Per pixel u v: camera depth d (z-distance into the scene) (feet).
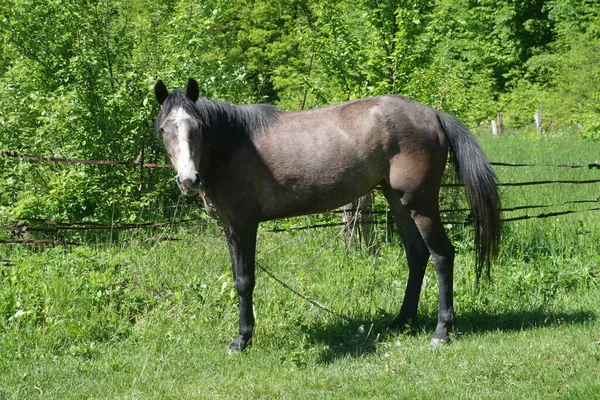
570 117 80.02
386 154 18.40
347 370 16.94
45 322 19.52
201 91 28.32
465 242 26.05
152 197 29.66
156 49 31.50
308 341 18.81
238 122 18.12
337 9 31.14
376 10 30.01
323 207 18.80
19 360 17.40
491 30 104.12
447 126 18.84
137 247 24.56
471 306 21.07
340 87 30.37
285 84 52.70
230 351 18.35
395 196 19.53
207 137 17.40
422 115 18.56
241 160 18.04
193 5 30.04
